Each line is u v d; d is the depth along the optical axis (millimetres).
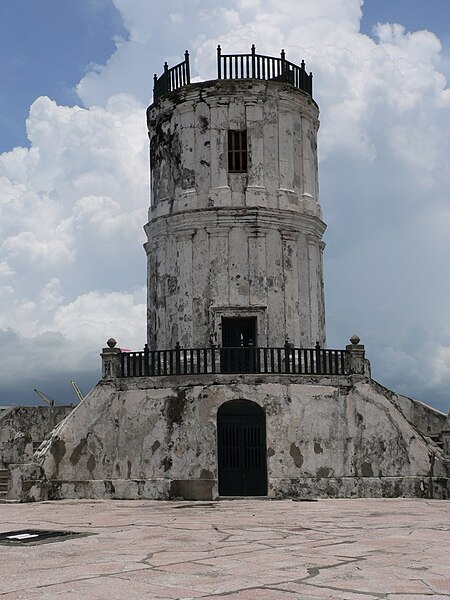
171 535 17781
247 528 19234
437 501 29453
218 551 14984
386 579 11867
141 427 31875
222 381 31359
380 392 32656
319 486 31172
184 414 31328
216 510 25312
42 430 40844
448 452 31719
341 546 15602
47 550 15430
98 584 11516
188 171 37031
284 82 37594
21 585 11500
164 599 10406
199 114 37219
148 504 28625
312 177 38719
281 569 12781
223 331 35938
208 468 30688
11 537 17812
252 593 10797
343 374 32625
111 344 33000
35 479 31094
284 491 30703
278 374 31625
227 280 35875
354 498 31156
